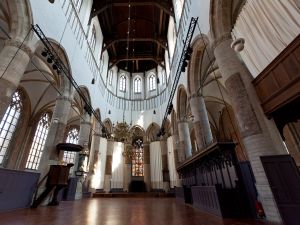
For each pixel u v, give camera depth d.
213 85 17.25
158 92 26.11
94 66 19.08
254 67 6.27
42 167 10.08
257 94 6.25
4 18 9.31
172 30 20.73
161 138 23.80
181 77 15.56
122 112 25.64
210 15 8.36
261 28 5.86
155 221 5.09
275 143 5.44
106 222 4.95
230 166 6.88
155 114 25.25
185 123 16.64
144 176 23.19
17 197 8.00
